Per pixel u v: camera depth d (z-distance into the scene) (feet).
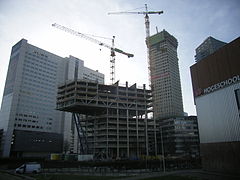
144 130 398.42
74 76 654.94
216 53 154.92
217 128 148.25
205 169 156.97
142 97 407.44
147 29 571.28
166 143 451.12
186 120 463.83
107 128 359.66
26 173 153.58
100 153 349.61
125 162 220.84
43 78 582.76
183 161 239.09
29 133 457.68
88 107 361.30
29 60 557.74
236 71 136.56
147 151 377.09
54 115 590.96
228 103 141.18
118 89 388.78
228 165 136.15
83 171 177.99
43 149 469.57
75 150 629.51
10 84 529.86
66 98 360.07
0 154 459.32
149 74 554.46
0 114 523.29
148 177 124.47
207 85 161.89
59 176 135.54
